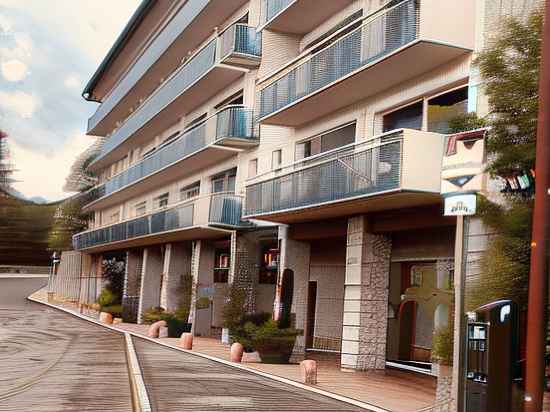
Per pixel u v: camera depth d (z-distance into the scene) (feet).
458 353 22.11
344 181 52.01
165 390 39.63
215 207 82.43
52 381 43.88
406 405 37.52
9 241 277.44
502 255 29.37
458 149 21.95
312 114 66.08
